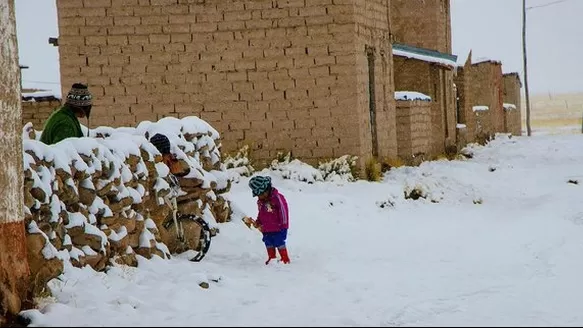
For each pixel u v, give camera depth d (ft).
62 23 74.59
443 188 72.23
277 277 37.40
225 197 49.80
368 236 51.88
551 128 320.09
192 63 75.00
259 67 74.74
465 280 38.11
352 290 34.71
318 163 74.38
